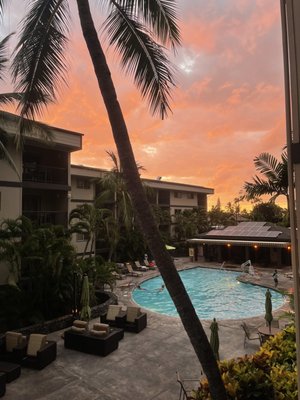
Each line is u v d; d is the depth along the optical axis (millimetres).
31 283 14695
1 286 15578
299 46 3338
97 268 17109
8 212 18438
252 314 18297
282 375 5277
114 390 8148
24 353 9539
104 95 5453
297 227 3324
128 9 6574
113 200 29078
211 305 20219
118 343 11164
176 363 9656
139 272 26938
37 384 8445
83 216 20797
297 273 3338
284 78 3477
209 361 4941
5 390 7961
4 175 18406
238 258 33875
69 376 8875
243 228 35438
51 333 12773
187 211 43656
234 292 23141
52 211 21781
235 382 5102
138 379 8703
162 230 40906
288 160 3412
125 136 5383
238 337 11953
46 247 14617
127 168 5312
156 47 6820
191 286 25047
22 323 13445
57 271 14195
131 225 28672
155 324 13422
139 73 6883
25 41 6629
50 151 22812
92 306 15609
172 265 5152
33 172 22453
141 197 5262
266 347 6820
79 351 10586
